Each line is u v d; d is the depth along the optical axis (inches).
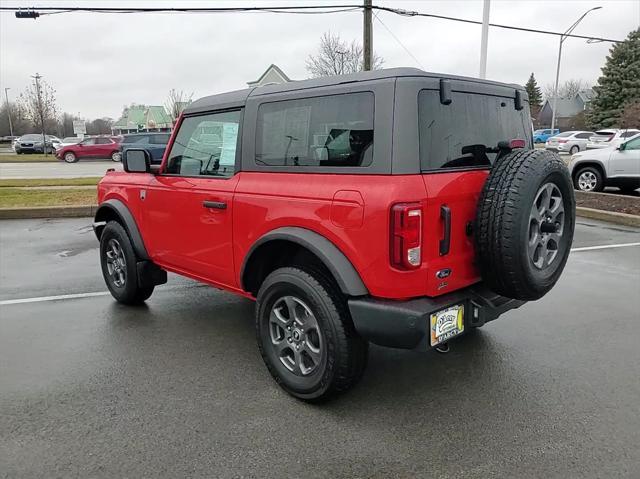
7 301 203.5
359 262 109.3
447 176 112.0
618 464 101.1
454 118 116.2
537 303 197.9
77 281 231.9
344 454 105.2
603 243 307.3
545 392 129.5
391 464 102.0
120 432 112.8
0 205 422.6
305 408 122.8
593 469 99.7
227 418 118.5
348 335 115.6
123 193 187.2
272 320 130.4
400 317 105.7
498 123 131.4
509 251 108.7
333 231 112.9
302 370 124.8
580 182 506.6
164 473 99.5
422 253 106.8
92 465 101.8
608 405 123.1
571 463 101.5
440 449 106.6
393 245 104.1
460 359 148.6
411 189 103.8
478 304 118.4
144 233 179.9
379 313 107.7
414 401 125.6
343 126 113.5
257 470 100.3
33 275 241.8
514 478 97.5
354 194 108.9
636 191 520.4
